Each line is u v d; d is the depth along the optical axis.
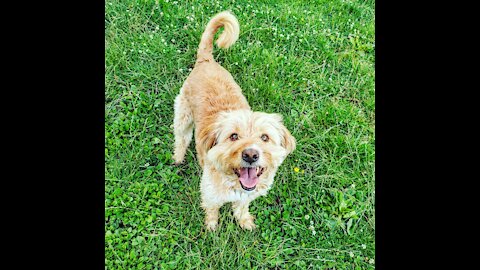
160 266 0.89
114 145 1.05
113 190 0.99
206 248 0.93
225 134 0.80
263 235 0.97
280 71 1.26
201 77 0.97
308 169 1.08
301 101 1.23
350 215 1.00
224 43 0.98
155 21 1.33
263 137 0.80
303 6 1.49
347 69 1.34
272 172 0.83
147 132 1.12
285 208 1.02
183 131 1.04
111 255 0.88
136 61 1.23
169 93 1.18
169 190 1.01
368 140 1.16
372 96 1.25
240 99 0.94
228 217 0.99
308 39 1.37
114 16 1.29
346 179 1.06
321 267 0.94
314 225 1.00
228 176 0.81
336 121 1.18
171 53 1.25
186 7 1.38
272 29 1.36
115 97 1.14
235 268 0.91
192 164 1.07
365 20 1.49
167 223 0.96
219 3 1.41
